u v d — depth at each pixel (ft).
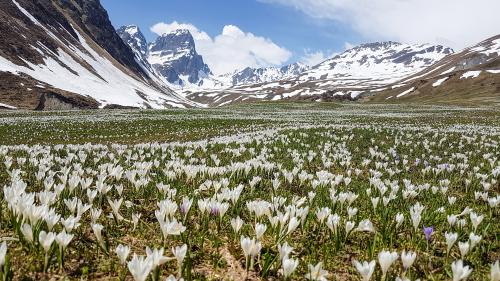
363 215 24.02
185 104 619.67
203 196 27.45
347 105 270.87
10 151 47.98
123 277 15.01
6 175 31.91
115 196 25.84
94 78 480.64
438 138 70.13
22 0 537.24
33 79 361.10
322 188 28.68
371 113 178.09
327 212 19.70
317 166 42.80
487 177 35.70
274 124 108.68
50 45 473.26
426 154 53.47
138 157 45.62
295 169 32.45
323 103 286.87
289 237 19.29
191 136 86.69
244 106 267.18
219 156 48.57
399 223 19.90
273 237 19.71
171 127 104.47
